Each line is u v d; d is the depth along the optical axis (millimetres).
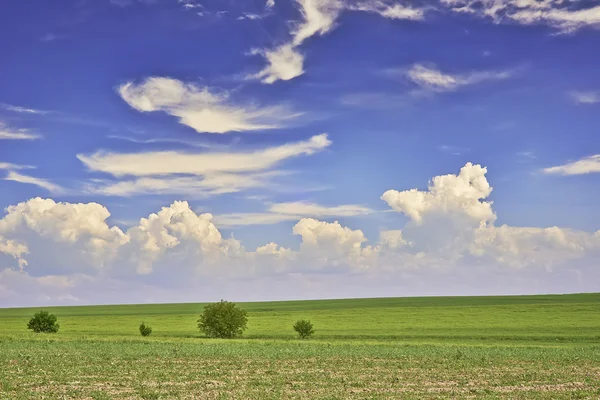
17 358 55062
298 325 94625
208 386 39719
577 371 50219
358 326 112438
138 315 163000
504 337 90188
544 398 36000
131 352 62438
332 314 143000
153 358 57125
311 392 37625
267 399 34469
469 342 83125
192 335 100562
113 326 121625
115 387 38812
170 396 35469
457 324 112312
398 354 63500
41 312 103812
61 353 60312
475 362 56688
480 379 44844
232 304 97688
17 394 35062
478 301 179250
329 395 36375
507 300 180000
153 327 118562
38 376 43219
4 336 81562
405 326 110812
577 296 189750
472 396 36719
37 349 64312
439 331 100562
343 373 47688
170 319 141250
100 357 57156
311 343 77188
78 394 35594
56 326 104125
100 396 34906
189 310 192125
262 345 73562
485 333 96062
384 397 35812
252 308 182500
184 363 53500
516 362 56906
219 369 49438
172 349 66312
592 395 37406
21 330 110125
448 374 47719
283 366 52281
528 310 136375
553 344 80062
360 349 69000
